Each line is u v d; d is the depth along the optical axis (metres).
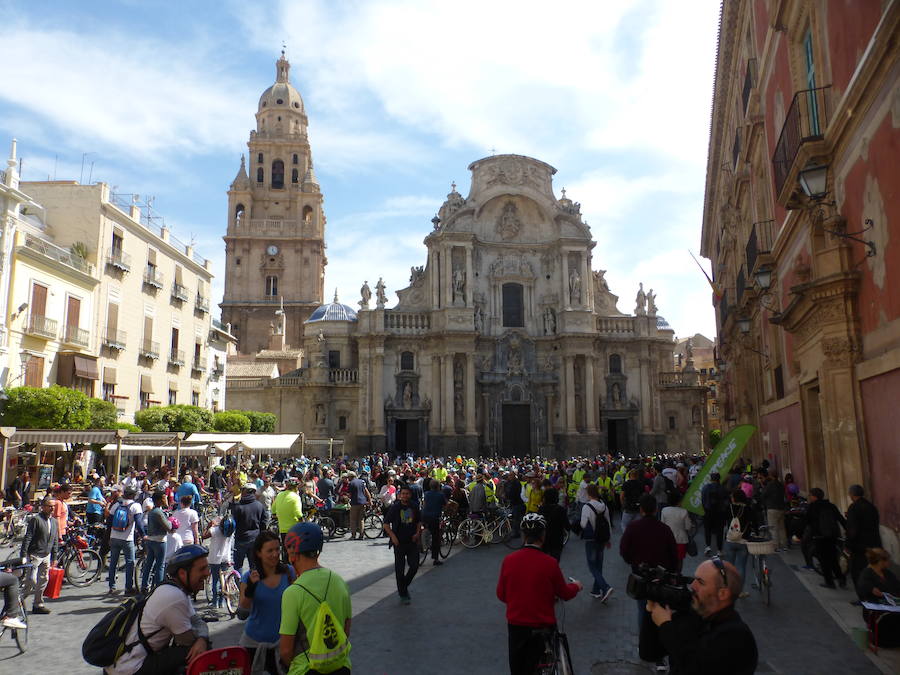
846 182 15.03
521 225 65.62
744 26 28.06
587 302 63.16
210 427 43.94
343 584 6.54
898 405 12.99
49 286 37.03
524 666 7.50
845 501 15.26
